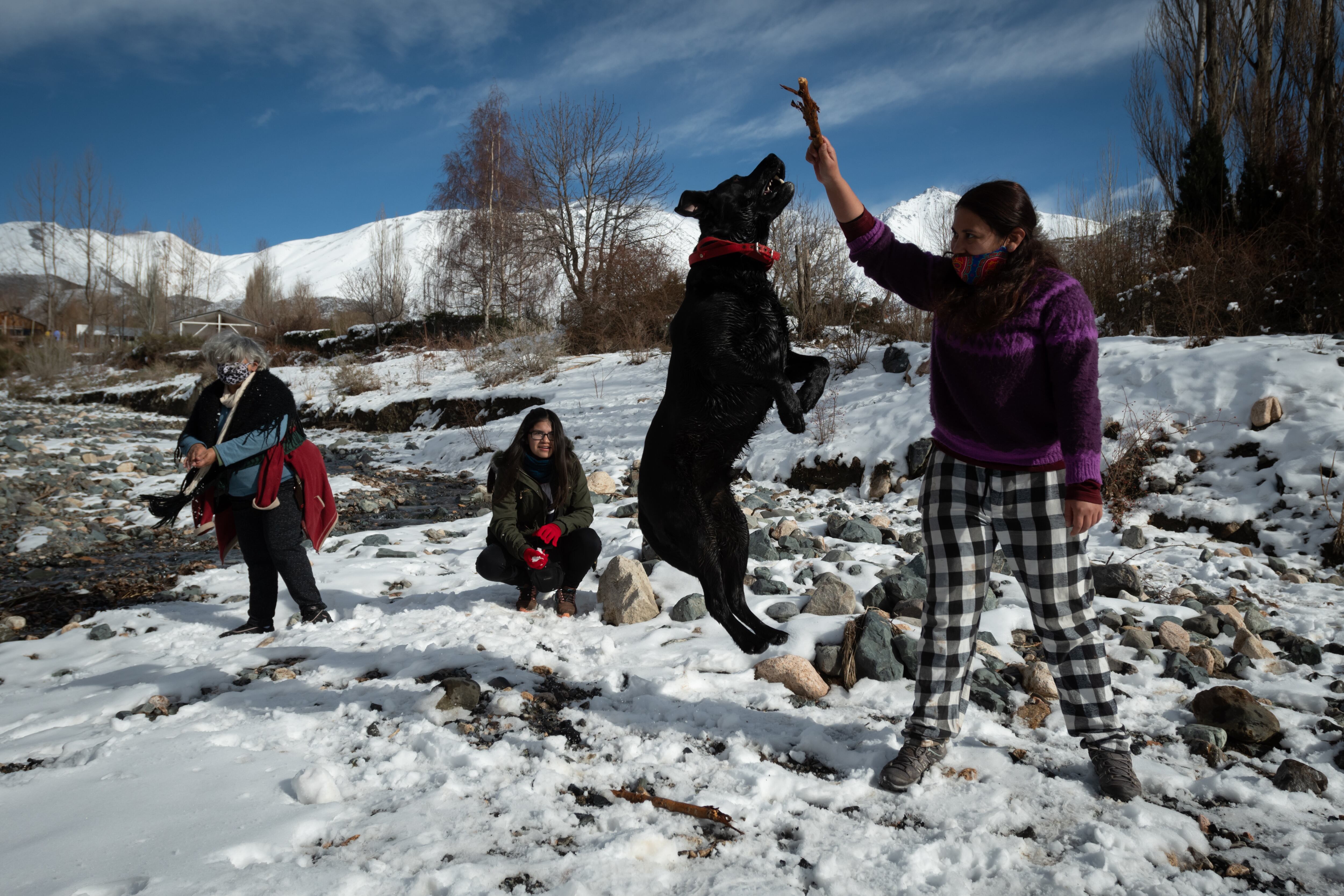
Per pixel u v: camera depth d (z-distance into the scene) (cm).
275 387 380
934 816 212
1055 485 214
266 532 381
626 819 211
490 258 2541
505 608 409
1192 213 1088
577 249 2503
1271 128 1127
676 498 262
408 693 296
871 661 306
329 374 2075
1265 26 1189
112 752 251
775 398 237
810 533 555
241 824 203
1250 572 446
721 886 180
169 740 261
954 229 214
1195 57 1303
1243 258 888
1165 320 881
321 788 218
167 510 385
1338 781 226
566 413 1149
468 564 519
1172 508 543
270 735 267
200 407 376
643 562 457
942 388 224
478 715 281
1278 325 841
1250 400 575
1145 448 586
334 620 407
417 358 2016
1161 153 1377
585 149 2391
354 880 177
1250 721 254
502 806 215
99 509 795
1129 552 500
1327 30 1082
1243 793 218
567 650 347
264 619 391
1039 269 204
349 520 767
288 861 188
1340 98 1052
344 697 300
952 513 225
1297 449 523
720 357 243
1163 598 407
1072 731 227
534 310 2475
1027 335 201
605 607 392
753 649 261
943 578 228
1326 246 905
